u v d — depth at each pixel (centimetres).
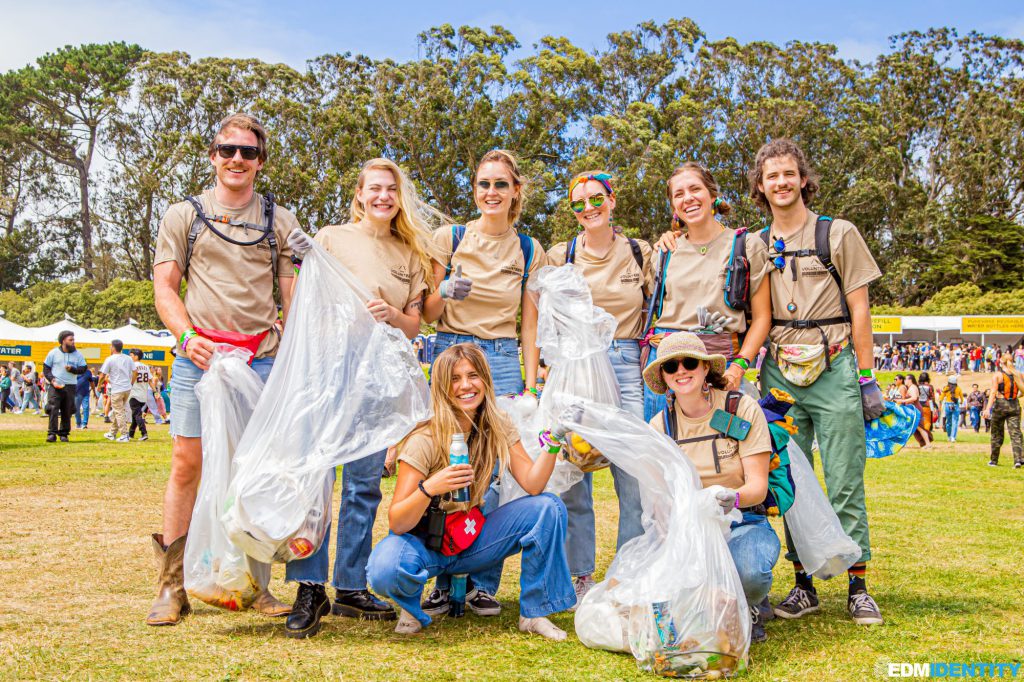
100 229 6331
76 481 794
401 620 338
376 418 339
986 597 401
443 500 336
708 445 351
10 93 6144
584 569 418
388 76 4203
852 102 5103
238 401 343
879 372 3891
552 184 3919
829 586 432
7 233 6228
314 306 349
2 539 508
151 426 1842
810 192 411
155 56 4881
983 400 2142
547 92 4184
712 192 418
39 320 5141
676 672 285
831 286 397
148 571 432
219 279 368
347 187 3884
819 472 1030
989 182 6081
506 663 295
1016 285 5631
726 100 4781
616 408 346
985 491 826
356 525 363
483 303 438
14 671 272
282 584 416
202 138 4347
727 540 327
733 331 410
